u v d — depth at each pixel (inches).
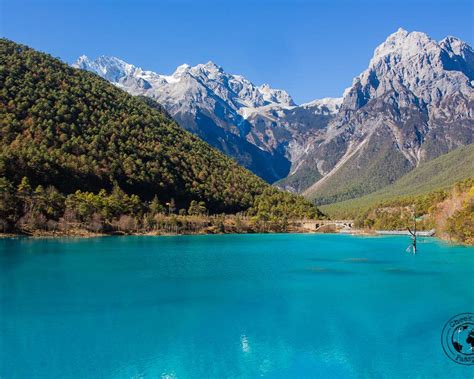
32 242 6195.9
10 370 1939.0
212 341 2244.1
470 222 6683.1
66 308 2800.2
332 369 1946.4
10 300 2972.4
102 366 1974.7
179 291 3280.0
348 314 2677.2
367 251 6072.8
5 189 6840.6
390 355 2079.2
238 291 3287.4
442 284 3548.2
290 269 4325.8
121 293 3198.8
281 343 2219.5
